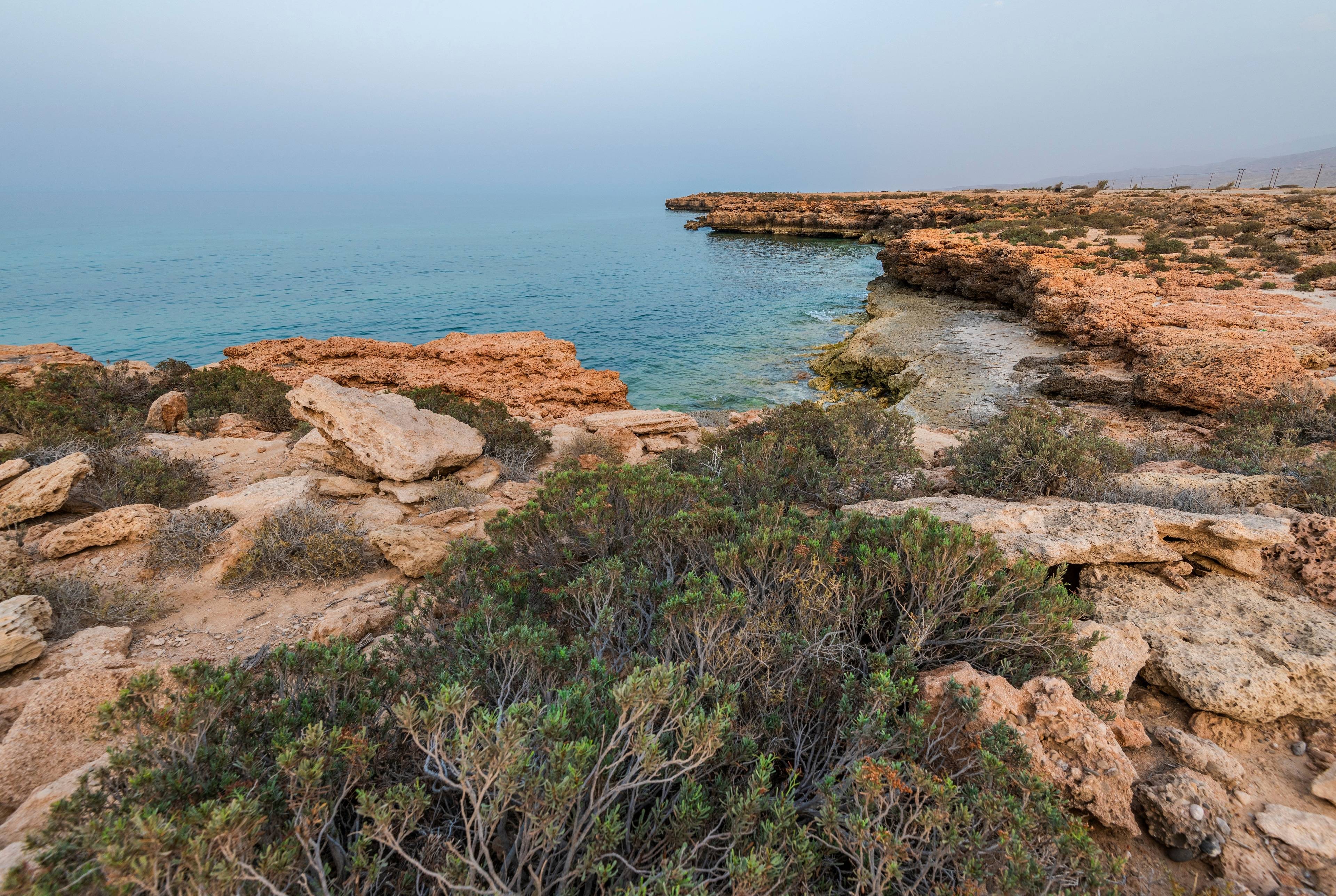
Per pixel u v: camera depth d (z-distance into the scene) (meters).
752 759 2.74
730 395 27.02
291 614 5.82
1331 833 2.78
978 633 3.74
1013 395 21.69
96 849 1.98
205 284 62.59
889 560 3.89
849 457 8.80
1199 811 2.87
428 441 9.34
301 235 135.38
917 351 28.52
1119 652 3.84
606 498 5.66
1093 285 28.89
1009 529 5.10
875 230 92.06
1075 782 2.97
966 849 2.38
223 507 7.26
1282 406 12.07
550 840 2.14
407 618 4.91
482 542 5.39
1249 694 3.51
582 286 58.62
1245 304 24.50
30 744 3.66
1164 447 11.56
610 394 22.56
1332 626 3.98
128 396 14.45
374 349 24.64
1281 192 73.94
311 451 9.78
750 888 2.10
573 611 4.38
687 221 124.31
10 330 41.50
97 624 5.41
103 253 97.56
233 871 1.90
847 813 2.56
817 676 3.41
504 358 23.77
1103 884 2.37
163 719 2.57
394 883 2.38
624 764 2.74
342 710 2.99
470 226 165.00
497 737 2.20
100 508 7.79
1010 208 68.69
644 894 1.96
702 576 4.64
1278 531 4.60
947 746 3.07
